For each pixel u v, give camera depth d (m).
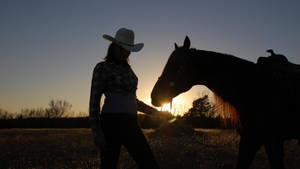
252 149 2.95
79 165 5.29
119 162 5.41
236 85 3.11
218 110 3.29
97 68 2.41
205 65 3.11
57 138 13.31
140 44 2.63
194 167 4.89
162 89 2.93
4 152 7.52
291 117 2.95
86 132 20.11
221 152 6.56
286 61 3.12
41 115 62.06
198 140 9.74
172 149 7.11
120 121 2.37
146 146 2.39
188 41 3.12
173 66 3.01
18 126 39.81
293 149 7.00
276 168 2.80
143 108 2.82
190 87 3.09
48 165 5.50
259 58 3.19
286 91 2.96
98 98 2.34
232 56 3.22
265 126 2.87
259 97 2.96
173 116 2.96
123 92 2.43
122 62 2.54
